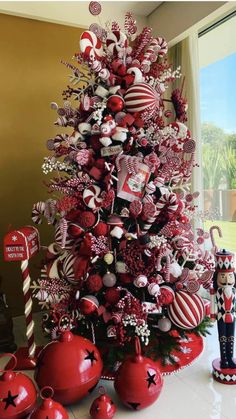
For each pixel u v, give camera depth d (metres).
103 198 1.71
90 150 1.78
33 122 2.60
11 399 1.34
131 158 1.71
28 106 2.57
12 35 2.50
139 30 2.84
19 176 2.57
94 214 1.71
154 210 1.69
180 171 1.85
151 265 1.65
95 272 1.72
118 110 1.77
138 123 1.78
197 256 1.83
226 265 1.67
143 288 1.71
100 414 1.39
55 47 2.64
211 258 1.83
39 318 2.60
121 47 1.83
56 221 1.85
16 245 1.79
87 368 1.47
